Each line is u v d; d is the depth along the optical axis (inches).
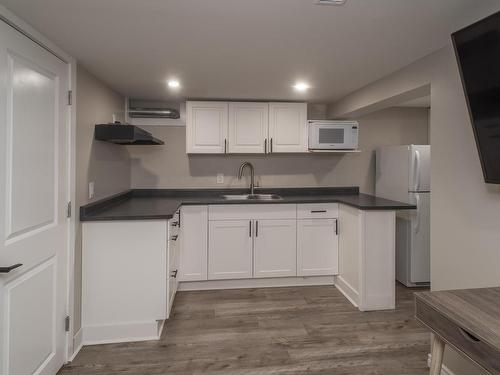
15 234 61.1
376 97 110.3
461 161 70.3
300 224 131.3
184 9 59.7
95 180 100.3
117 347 88.3
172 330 97.4
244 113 138.8
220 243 128.6
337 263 133.3
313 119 154.9
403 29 68.7
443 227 75.6
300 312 109.7
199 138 136.7
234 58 86.9
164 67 94.6
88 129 94.7
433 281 78.6
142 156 146.9
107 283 91.0
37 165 68.4
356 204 114.9
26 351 64.5
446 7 59.4
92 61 87.7
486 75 54.0
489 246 63.3
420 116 155.4
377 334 95.1
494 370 36.4
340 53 82.9
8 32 58.7
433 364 48.8
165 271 93.0
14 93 60.4
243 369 78.4
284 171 155.3
